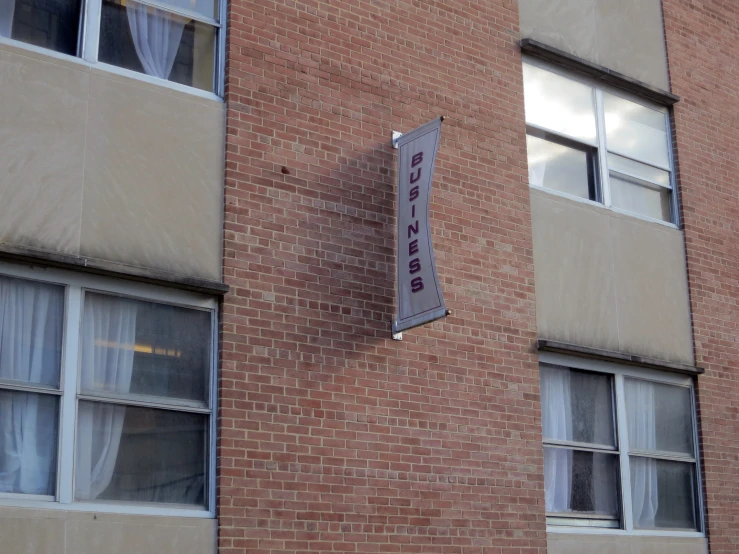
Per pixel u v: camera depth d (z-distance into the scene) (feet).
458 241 34.68
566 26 40.73
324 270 31.35
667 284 40.47
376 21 34.96
